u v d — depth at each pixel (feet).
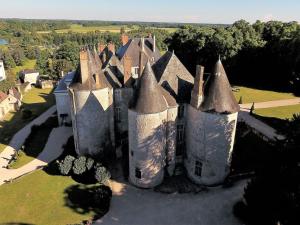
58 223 106.11
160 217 108.17
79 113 134.72
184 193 121.49
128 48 194.29
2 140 192.03
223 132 115.34
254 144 153.99
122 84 147.43
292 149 91.45
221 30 309.01
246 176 130.21
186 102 122.42
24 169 148.05
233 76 312.91
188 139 126.72
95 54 176.86
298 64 249.96
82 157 133.18
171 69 124.26
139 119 113.91
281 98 241.76
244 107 217.15
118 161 145.89
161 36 541.34
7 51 492.54
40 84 353.51
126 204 115.44
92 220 107.45
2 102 241.55
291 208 81.61
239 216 107.04
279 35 282.56
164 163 127.34
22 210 114.52
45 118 230.48
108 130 145.89
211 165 121.39
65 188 126.00
